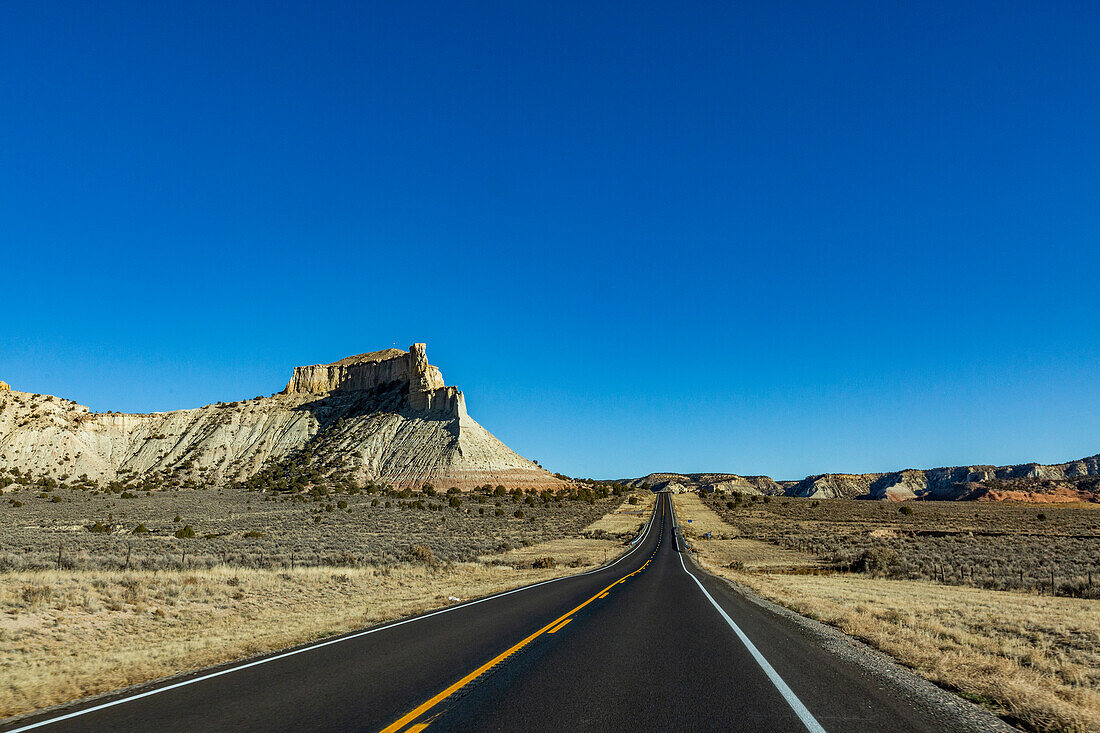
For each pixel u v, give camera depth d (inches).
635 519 4355.3
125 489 5364.2
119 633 576.1
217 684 329.1
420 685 321.7
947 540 2368.4
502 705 281.4
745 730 243.4
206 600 750.5
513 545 2490.2
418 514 3786.9
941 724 252.2
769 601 822.5
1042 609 788.6
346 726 249.4
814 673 350.9
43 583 736.3
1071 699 317.7
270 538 2213.3
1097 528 2819.9
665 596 829.2
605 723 253.4
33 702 307.3
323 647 444.1
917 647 435.5
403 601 801.6
